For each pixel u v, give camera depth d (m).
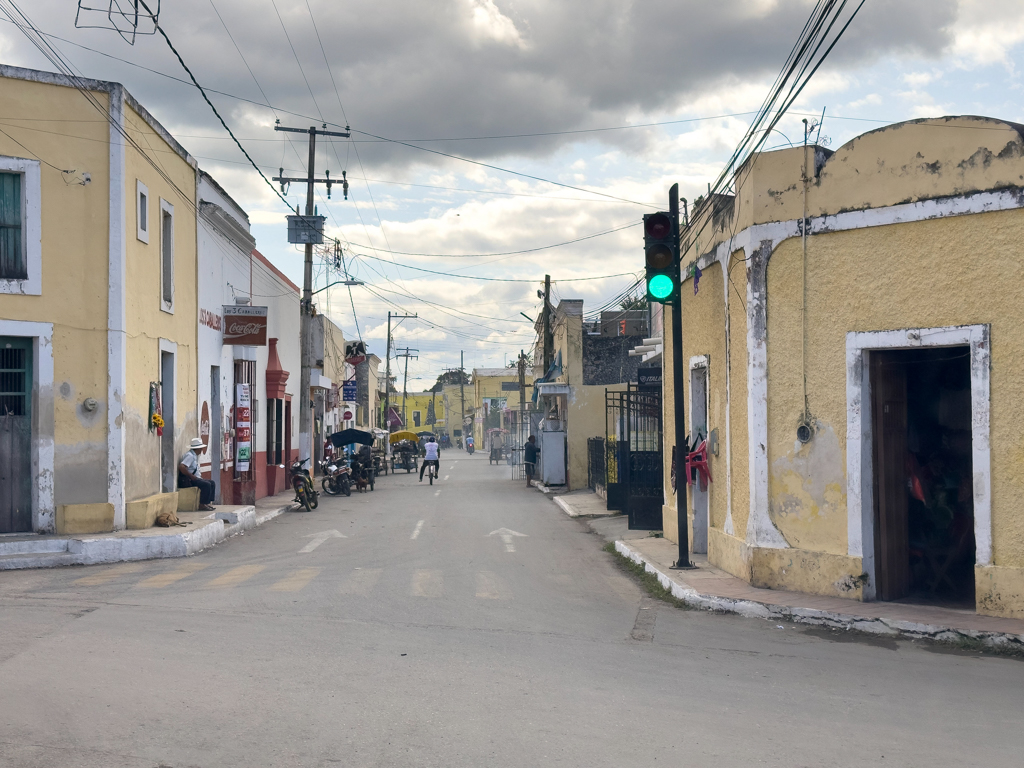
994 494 9.16
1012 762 5.28
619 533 17.23
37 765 4.91
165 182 16.84
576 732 5.64
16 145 13.68
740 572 11.27
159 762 5.02
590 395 29.89
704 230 13.20
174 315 17.38
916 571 10.91
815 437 10.48
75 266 14.10
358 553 14.50
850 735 5.74
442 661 7.42
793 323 10.66
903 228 9.82
